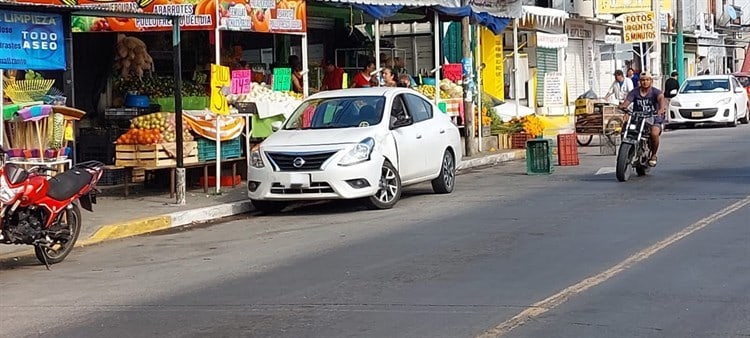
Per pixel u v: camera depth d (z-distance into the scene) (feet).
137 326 25.57
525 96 106.42
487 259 32.42
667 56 151.23
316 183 44.96
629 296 26.40
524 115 86.22
